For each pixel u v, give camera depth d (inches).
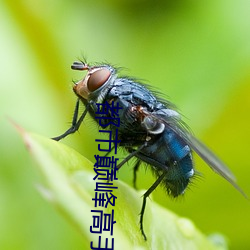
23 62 4.7
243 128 4.7
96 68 4.3
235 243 4.7
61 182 3.6
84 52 4.9
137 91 4.3
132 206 4.0
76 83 4.3
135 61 4.9
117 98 4.3
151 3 5.0
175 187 4.3
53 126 4.7
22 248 4.4
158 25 5.0
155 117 4.3
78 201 3.6
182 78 4.8
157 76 4.9
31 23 4.8
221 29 4.9
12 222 4.4
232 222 4.7
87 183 3.7
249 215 4.7
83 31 4.9
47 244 4.4
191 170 4.3
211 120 4.7
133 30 5.0
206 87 4.8
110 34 4.9
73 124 4.3
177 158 4.3
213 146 4.7
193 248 4.1
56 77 4.7
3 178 4.4
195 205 4.7
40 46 4.8
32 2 4.8
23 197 4.4
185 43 4.9
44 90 4.7
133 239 3.9
